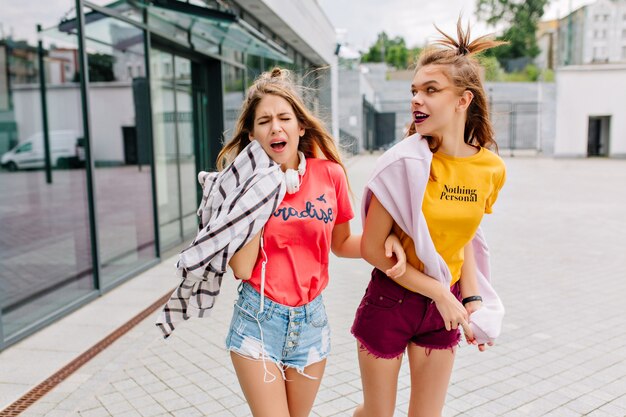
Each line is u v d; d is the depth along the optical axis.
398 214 1.87
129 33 6.10
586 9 38.22
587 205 11.72
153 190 6.64
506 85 34.94
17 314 4.38
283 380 1.97
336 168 2.13
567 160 28.58
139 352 3.82
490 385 3.32
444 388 2.14
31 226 4.61
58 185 4.92
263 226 1.92
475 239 2.19
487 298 2.19
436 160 1.93
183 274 1.91
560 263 6.66
